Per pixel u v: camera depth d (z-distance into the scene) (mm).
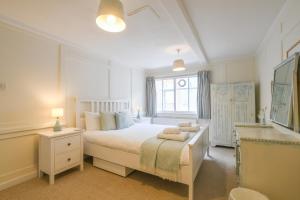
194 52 3500
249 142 1607
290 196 1505
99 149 2738
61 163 2422
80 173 2629
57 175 2561
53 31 2613
